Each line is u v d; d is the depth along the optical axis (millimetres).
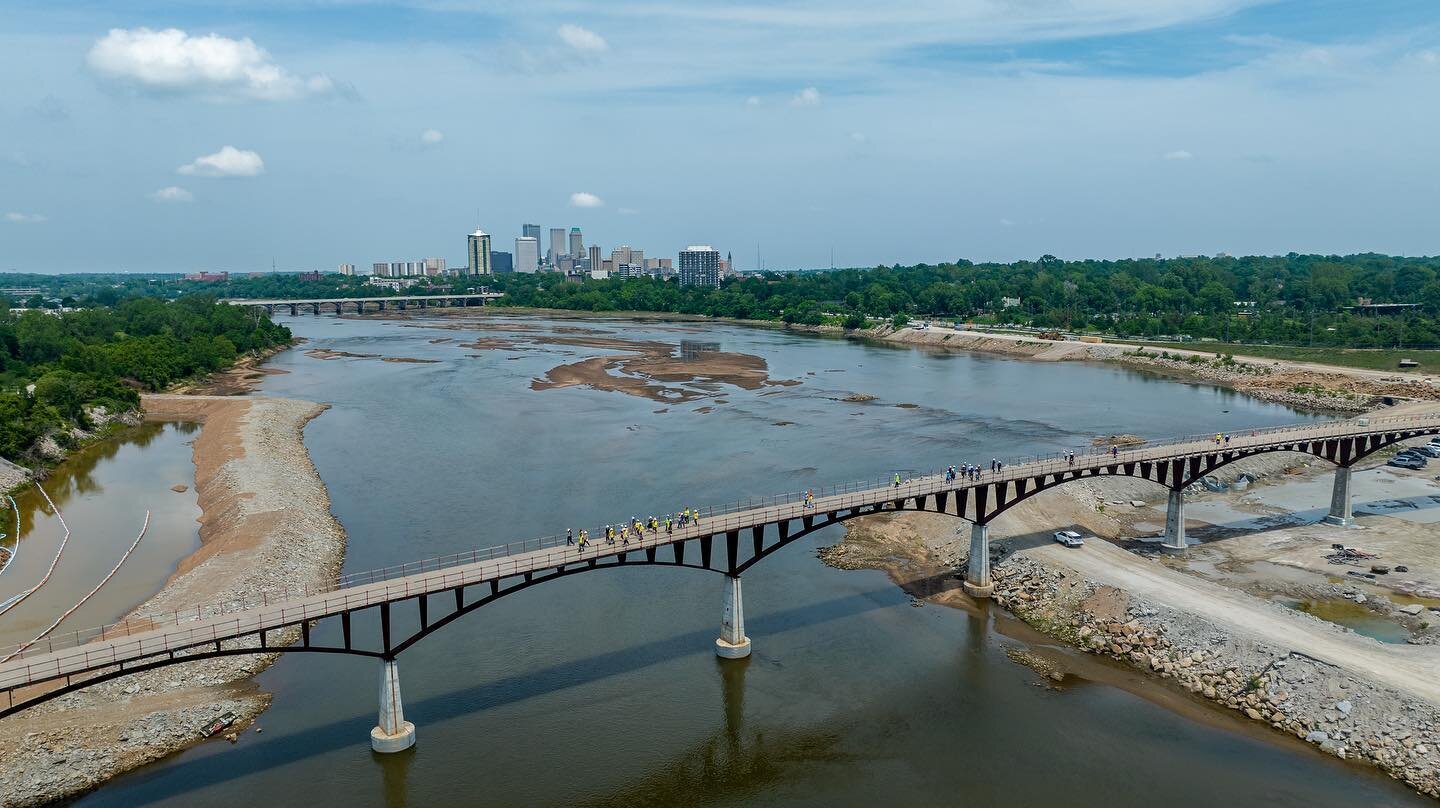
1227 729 52344
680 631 66000
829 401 159875
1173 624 61375
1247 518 89500
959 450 118938
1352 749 49219
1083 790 47281
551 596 71562
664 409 151375
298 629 64500
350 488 103125
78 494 102688
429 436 131000
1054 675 59094
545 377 189125
